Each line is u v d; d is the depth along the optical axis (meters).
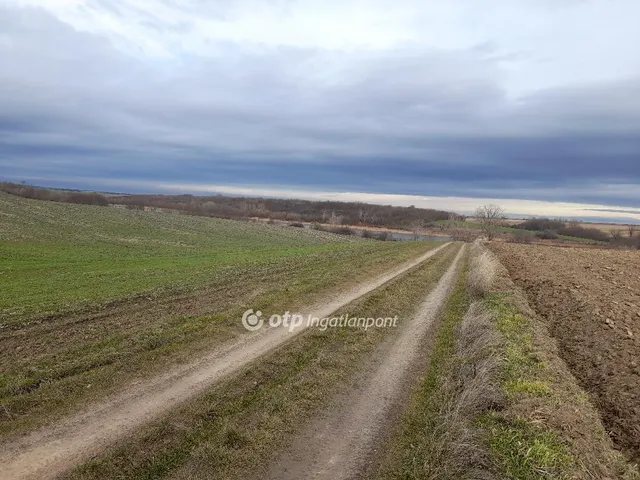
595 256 37.22
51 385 8.34
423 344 12.17
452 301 17.91
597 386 9.98
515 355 10.27
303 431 7.34
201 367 9.69
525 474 5.95
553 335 13.99
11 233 37.41
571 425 7.34
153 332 11.80
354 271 23.48
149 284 19.77
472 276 21.11
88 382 8.59
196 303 15.72
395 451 6.84
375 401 8.56
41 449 6.38
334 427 7.52
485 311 14.11
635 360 10.70
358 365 10.42
